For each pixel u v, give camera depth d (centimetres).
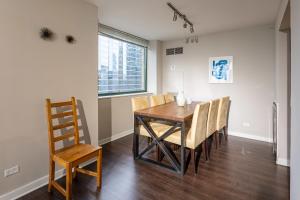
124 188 224
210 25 380
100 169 224
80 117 269
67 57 247
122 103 425
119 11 307
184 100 359
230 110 432
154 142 285
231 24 374
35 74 214
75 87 259
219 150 342
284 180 240
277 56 297
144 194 213
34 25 211
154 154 325
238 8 294
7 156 196
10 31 192
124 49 456
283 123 281
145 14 322
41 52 219
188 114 273
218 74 440
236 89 422
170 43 511
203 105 263
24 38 203
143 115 288
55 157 204
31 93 212
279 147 285
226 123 412
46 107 211
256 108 404
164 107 342
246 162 293
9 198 199
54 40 231
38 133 221
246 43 404
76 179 243
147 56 521
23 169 210
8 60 192
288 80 277
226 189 222
